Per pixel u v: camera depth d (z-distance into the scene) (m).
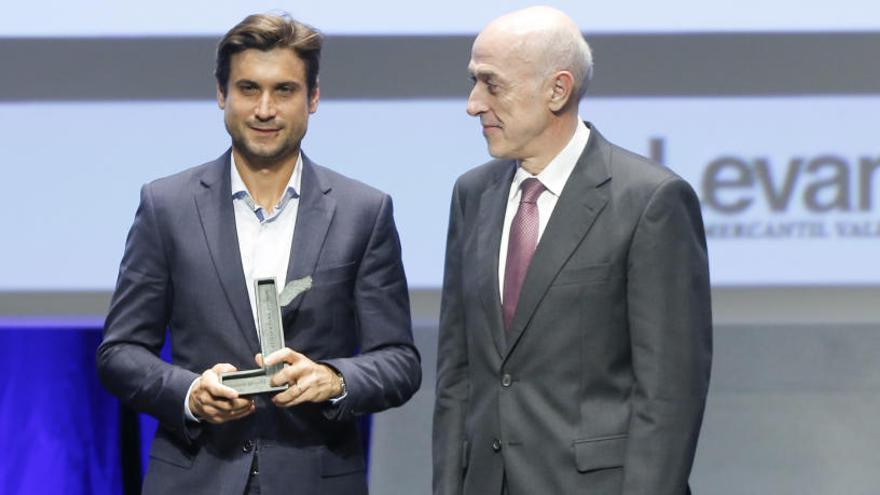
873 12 10.80
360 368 6.97
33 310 10.80
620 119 10.85
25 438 11.19
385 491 12.47
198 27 10.80
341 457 7.17
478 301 7.08
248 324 7.04
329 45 10.84
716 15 10.83
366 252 7.25
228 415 6.65
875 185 10.82
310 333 7.04
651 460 6.66
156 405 6.91
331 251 7.13
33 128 10.81
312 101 7.16
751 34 10.82
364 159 10.83
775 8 10.82
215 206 7.16
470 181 7.45
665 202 6.82
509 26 6.87
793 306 10.85
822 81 10.81
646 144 10.87
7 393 11.19
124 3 10.81
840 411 12.45
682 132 10.86
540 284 6.89
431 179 10.85
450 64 10.84
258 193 7.18
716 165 10.85
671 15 10.83
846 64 10.80
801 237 10.84
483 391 7.09
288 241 7.18
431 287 10.84
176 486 7.04
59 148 10.82
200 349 7.09
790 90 10.82
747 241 10.84
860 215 10.81
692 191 6.96
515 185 7.19
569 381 6.86
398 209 10.84
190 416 6.86
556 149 7.01
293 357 6.66
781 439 12.45
